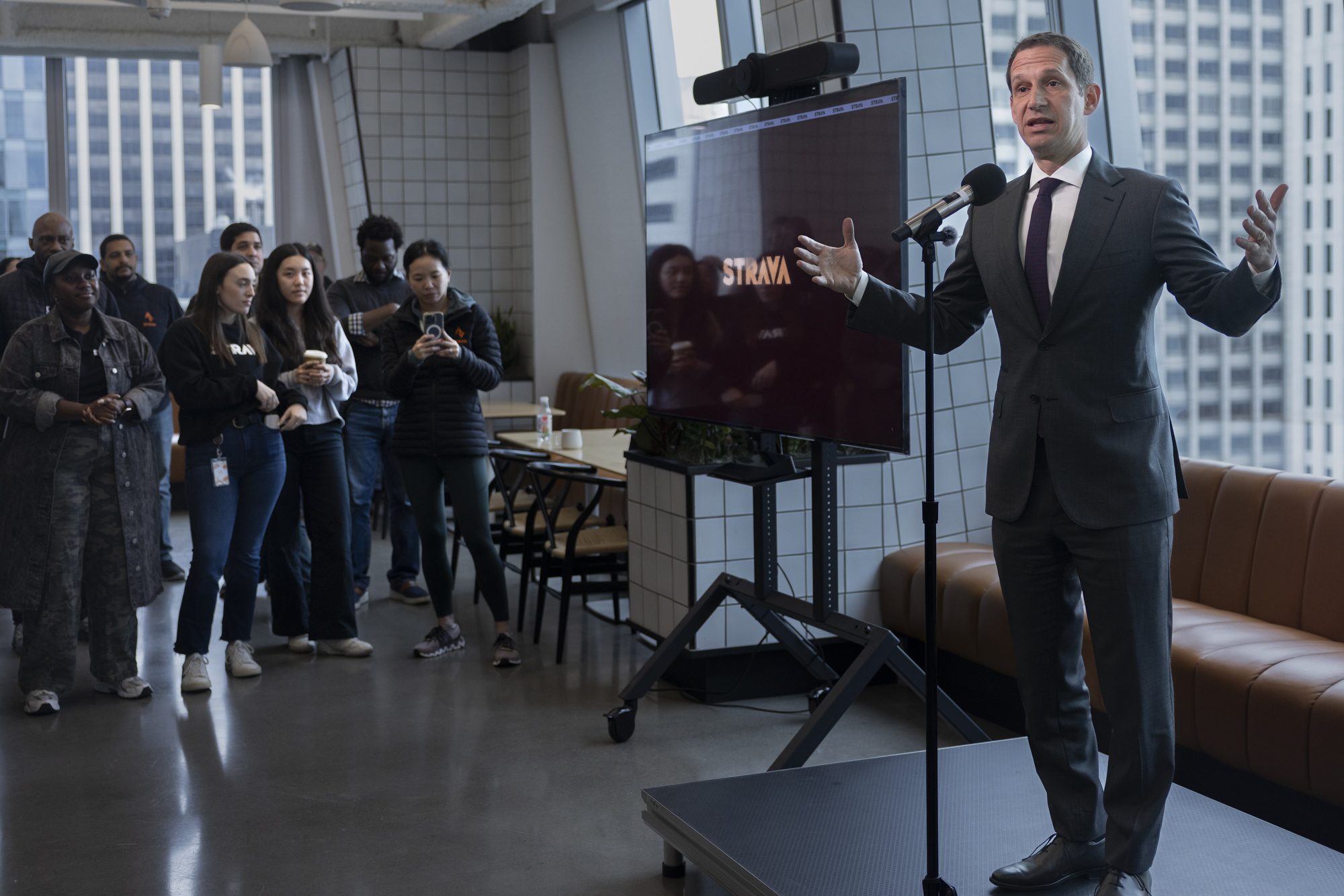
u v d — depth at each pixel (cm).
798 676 447
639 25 760
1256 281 203
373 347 570
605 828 324
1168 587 230
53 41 829
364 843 314
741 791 299
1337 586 342
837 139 322
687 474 424
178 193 920
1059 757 247
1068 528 231
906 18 439
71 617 424
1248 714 301
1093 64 234
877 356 313
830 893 243
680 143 396
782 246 346
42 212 890
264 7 796
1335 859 253
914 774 309
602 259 859
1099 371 226
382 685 455
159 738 396
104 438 425
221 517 449
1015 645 247
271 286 473
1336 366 400
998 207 243
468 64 902
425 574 499
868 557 450
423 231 903
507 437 669
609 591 523
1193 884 242
